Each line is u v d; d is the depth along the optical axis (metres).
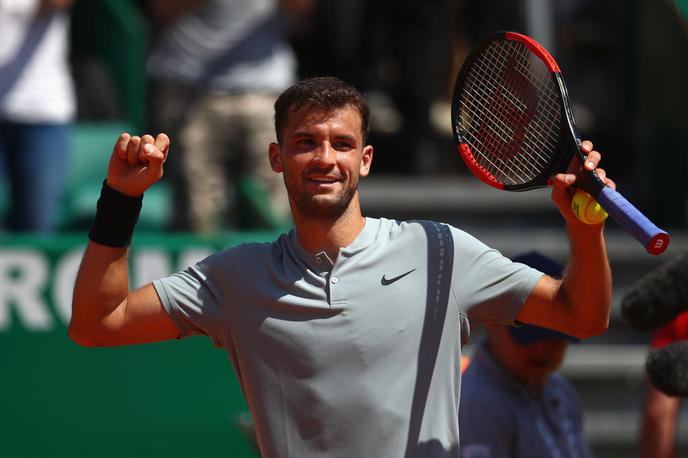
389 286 10.63
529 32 29.81
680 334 13.47
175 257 18.92
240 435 18.83
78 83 27.89
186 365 18.89
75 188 26.28
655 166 29.91
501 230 28.23
